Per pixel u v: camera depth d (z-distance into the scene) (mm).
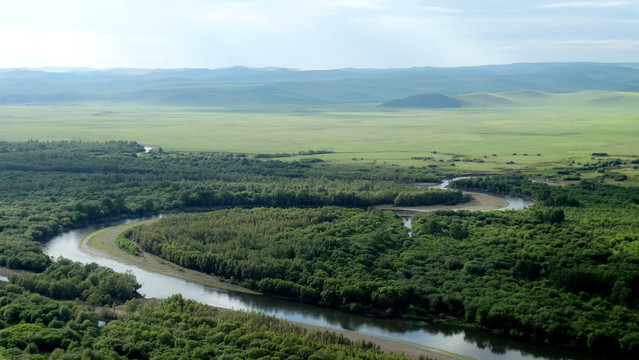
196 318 197500
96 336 187375
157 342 178625
